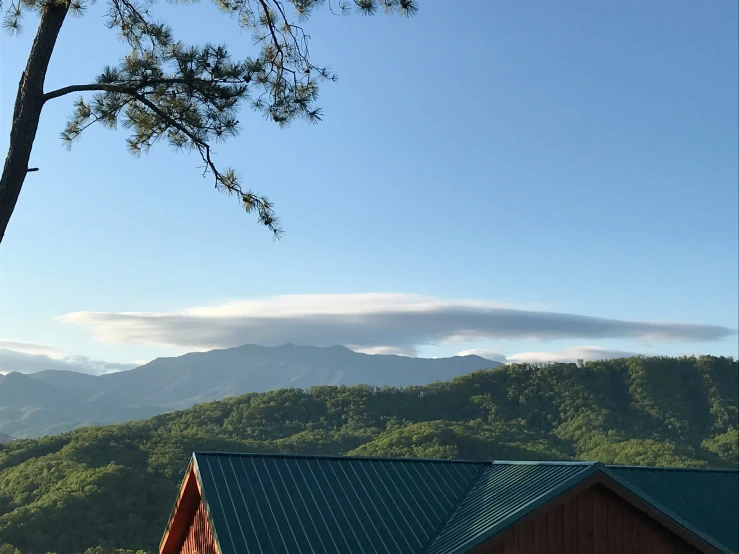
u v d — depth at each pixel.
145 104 12.35
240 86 12.08
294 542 12.59
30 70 10.64
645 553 13.71
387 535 13.38
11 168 10.31
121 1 12.38
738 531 18.59
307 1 12.60
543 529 13.10
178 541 16.61
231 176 12.74
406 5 12.49
